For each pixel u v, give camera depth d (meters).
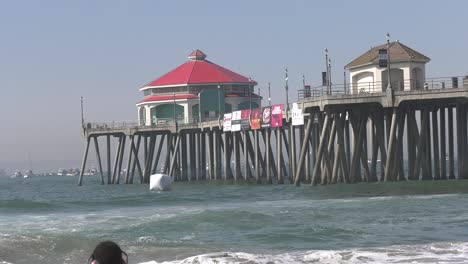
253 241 43.34
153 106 172.50
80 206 82.69
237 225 50.69
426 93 87.44
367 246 40.03
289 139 113.31
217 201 85.94
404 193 80.19
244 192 101.75
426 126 96.62
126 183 160.25
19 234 44.28
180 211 65.38
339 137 93.75
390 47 100.06
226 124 133.00
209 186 129.75
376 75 98.81
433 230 46.19
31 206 81.69
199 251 38.97
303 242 42.53
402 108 95.69
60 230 50.44
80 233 47.66
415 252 35.41
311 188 92.50
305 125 115.56
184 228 49.72
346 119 106.75
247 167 134.88
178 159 158.25
